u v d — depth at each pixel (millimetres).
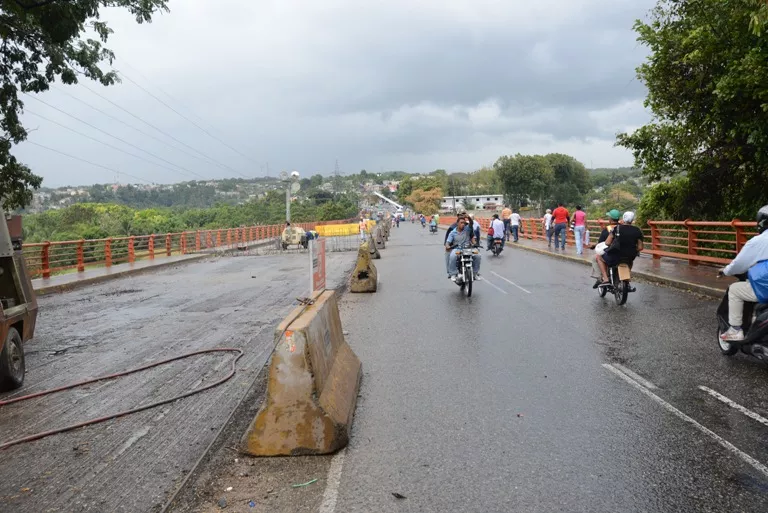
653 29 17312
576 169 109812
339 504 3975
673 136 17703
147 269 25922
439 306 12359
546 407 5789
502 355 7953
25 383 7496
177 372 7676
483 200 153375
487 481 4227
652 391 6223
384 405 5973
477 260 14047
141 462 4801
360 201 179375
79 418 6000
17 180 16641
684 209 20000
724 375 6738
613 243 11570
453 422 5441
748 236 14766
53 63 15531
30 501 4188
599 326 9789
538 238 35562
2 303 7430
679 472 4305
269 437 4777
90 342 10008
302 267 24312
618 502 3885
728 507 3801
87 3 13828
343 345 6824
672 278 14406
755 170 17391
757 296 6699
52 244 21500
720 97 14852
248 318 11719
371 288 14914
